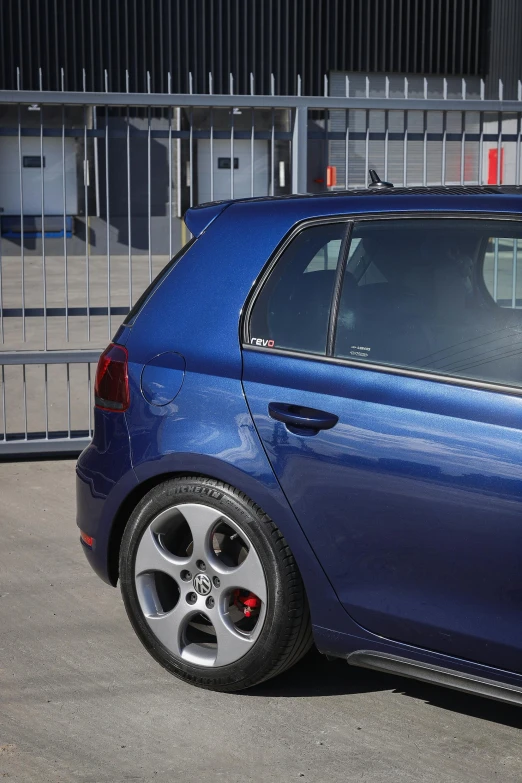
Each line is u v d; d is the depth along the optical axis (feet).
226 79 68.49
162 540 10.01
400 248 9.14
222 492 9.37
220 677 9.71
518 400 8.04
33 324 35.73
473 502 8.02
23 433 19.69
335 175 19.58
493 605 8.09
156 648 10.16
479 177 19.89
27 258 58.03
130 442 9.98
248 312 9.62
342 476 8.68
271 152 19.44
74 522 15.53
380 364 8.81
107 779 8.41
